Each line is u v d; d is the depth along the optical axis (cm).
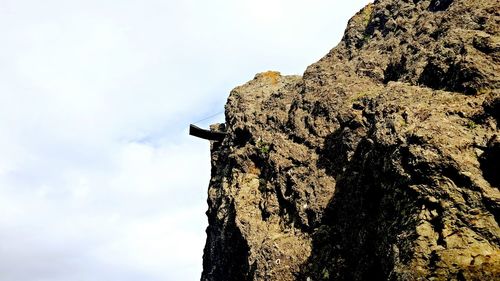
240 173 2775
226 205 2705
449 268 1298
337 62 3064
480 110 1627
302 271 2064
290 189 2420
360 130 2262
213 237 2905
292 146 2578
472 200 1424
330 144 2439
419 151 1569
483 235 1351
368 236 1773
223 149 3166
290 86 3128
